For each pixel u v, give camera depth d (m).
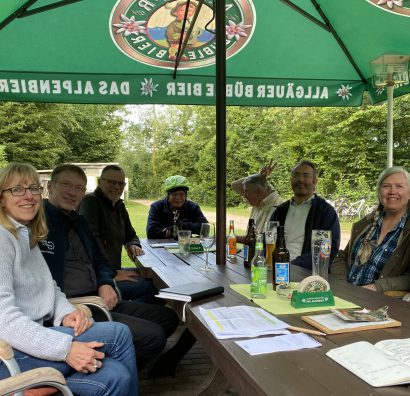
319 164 16.08
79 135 20.58
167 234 4.12
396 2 2.81
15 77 3.36
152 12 3.09
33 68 3.38
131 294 3.12
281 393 0.92
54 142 16.72
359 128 15.42
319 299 1.62
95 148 21.20
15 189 1.72
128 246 3.46
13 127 15.30
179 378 2.79
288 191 17.06
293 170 3.15
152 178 24.36
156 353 2.24
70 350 1.52
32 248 1.87
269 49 3.50
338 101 3.82
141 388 2.64
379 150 15.21
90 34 3.18
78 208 3.27
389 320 1.40
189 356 3.19
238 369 1.09
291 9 3.17
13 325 1.49
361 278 2.49
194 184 22.25
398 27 3.05
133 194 24.42
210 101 3.66
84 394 1.50
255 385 0.98
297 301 1.59
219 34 2.54
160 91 3.58
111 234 3.33
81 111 20.33
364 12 2.97
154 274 2.40
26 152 15.62
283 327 1.36
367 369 1.01
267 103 3.72
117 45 3.29
